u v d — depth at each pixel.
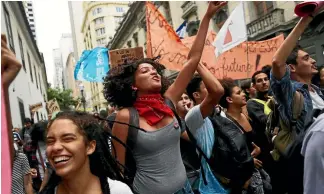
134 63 2.24
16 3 14.35
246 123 3.57
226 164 2.65
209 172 2.65
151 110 2.09
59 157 1.46
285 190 3.08
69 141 1.47
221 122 2.80
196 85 3.31
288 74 2.45
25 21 18.53
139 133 2.02
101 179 1.57
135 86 2.21
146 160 2.05
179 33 8.59
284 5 13.90
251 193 2.96
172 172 2.08
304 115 2.55
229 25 5.48
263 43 6.67
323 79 4.99
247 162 2.71
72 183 1.51
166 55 4.77
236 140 2.75
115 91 2.23
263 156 3.52
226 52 6.32
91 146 1.54
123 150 2.05
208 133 2.68
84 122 1.53
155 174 2.04
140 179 2.05
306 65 2.79
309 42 13.03
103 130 1.63
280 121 2.69
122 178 1.67
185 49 4.82
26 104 13.75
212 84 2.57
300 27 2.34
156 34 4.77
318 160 1.71
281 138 2.67
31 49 23.05
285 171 2.82
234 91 3.48
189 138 2.62
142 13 28.67
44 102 28.16
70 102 38.44
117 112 2.16
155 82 2.19
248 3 15.86
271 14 14.21
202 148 2.66
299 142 2.52
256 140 3.58
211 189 2.63
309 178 1.74
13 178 2.98
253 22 15.38
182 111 3.24
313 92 2.90
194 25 19.59
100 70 6.24
